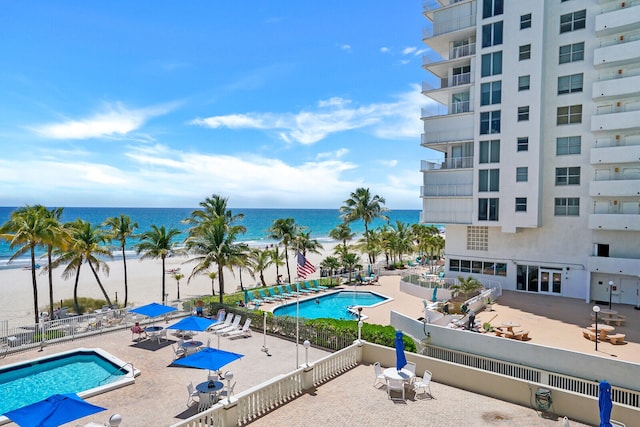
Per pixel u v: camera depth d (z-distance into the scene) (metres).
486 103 35.00
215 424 11.70
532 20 32.62
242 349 20.30
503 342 19.44
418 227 59.12
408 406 13.63
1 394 16.23
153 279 51.66
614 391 16.52
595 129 30.62
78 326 23.12
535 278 34.16
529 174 32.75
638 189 28.94
